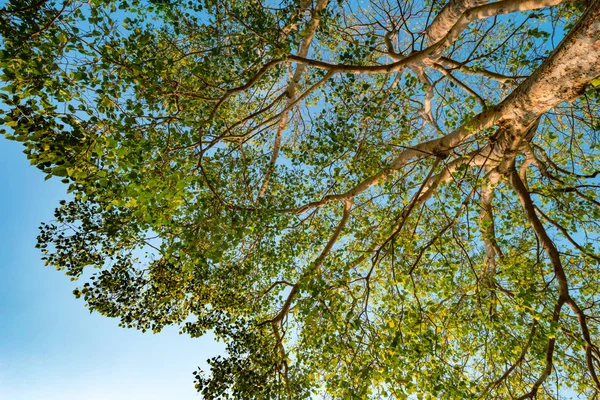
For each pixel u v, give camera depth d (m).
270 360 6.59
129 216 5.05
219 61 5.94
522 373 6.27
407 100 7.77
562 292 5.68
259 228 6.29
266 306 8.00
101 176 3.98
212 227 5.11
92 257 6.34
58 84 4.01
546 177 7.20
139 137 4.47
